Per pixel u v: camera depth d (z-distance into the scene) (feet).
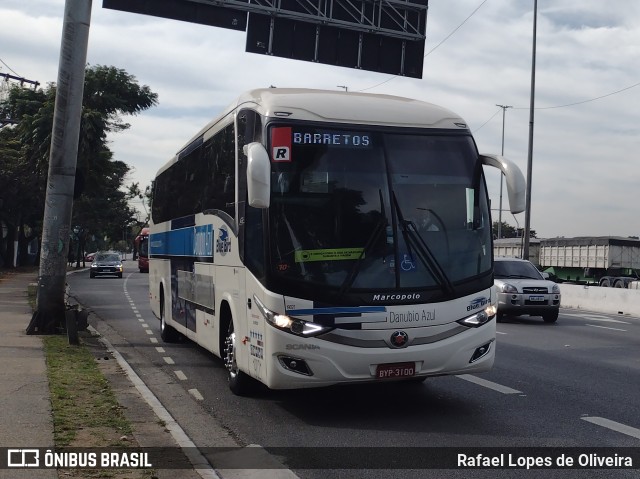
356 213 24.75
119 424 23.36
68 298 79.20
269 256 24.12
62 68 47.52
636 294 78.74
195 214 37.11
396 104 27.09
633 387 31.81
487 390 30.83
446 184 26.00
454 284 25.07
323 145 25.18
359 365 23.89
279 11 66.49
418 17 71.26
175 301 42.98
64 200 47.78
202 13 65.05
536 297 63.62
